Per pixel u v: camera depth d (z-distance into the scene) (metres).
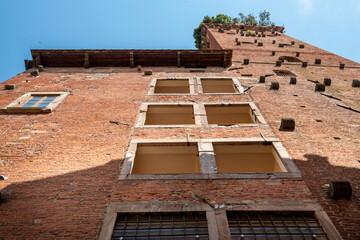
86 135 8.08
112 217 5.19
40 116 9.30
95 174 6.39
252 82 12.89
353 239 4.79
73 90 11.82
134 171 10.49
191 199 5.61
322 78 14.16
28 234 4.85
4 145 7.50
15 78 13.53
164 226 5.12
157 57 15.81
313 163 6.79
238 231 5.03
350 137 8.02
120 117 9.23
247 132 8.16
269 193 5.78
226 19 44.06
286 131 8.27
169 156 9.52
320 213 5.30
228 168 10.29
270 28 37.62
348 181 6.04
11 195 5.74
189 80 13.12
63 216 5.23
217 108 10.48
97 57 15.74
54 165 6.71
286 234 4.94
